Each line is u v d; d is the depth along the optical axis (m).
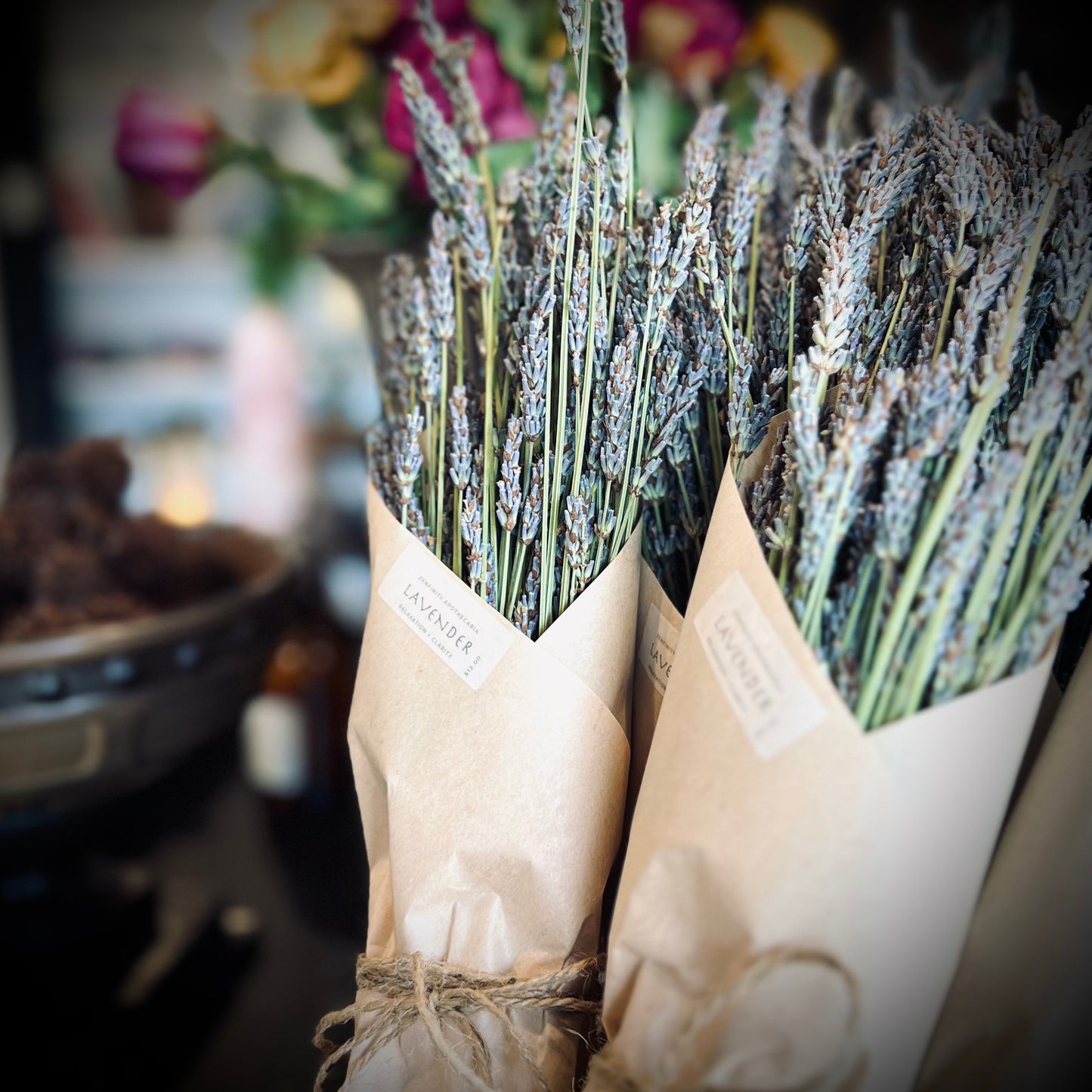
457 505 0.51
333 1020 0.52
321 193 0.79
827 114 0.78
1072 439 0.41
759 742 0.42
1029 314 0.46
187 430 1.26
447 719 0.49
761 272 0.56
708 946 0.43
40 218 1.24
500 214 0.54
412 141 0.68
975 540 0.40
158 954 0.92
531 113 0.69
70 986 0.88
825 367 0.45
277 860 1.01
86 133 1.22
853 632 0.42
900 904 0.41
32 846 0.85
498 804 0.49
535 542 0.51
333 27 0.73
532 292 0.52
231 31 1.16
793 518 0.44
